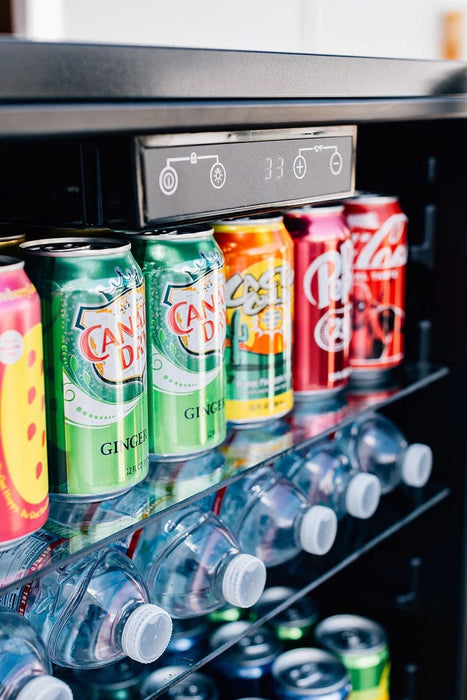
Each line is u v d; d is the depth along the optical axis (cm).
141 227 63
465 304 113
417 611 123
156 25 143
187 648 93
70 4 136
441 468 119
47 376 72
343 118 79
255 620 100
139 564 90
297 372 103
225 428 89
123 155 63
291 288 95
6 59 51
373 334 112
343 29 153
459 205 111
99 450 74
